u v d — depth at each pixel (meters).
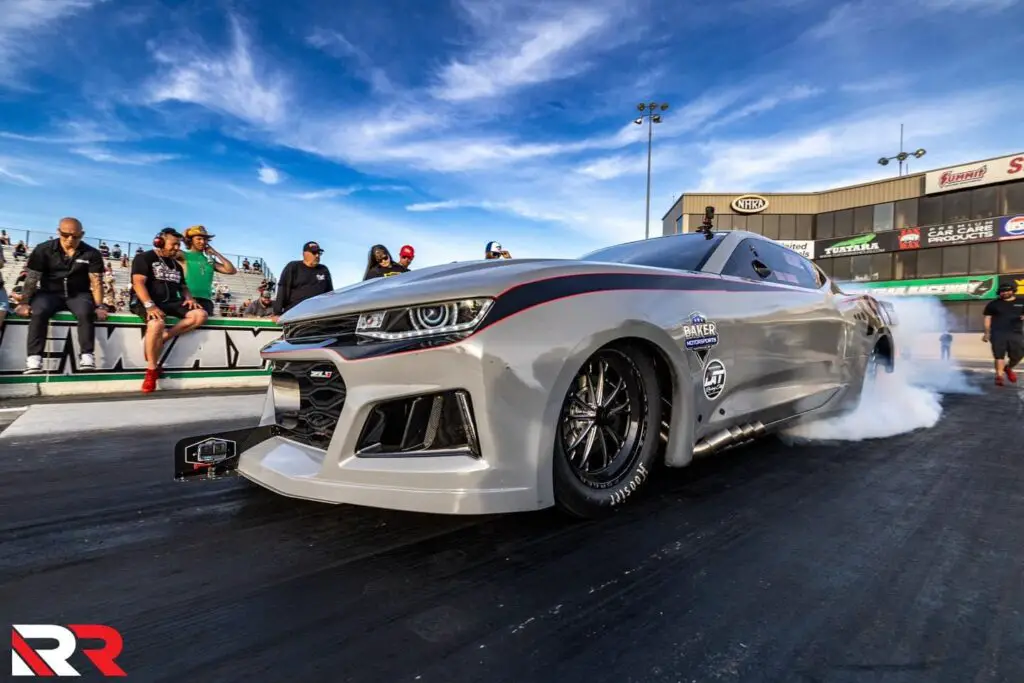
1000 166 20.42
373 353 1.49
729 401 2.09
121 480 2.12
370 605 1.21
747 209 25.91
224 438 1.76
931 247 22.20
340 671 0.99
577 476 1.63
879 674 0.99
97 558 1.44
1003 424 3.35
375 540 1.55
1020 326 6.16
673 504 1.84
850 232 24.67
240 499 1.88
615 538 1.56
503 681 0.96
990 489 2.04
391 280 1.93
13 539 1.56
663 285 1.88
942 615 1.19
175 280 5.32
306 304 1.93
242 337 5.80
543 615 1.17
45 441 2.84
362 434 1.51
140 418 3.54
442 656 1.03
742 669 1.00
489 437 1.40
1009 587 1.31
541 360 1.46
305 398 1.72
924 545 1.54
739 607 1.21
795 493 1.97
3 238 21.06
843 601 1.24
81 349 4.82
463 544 1.52
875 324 3.39
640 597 1.25
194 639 1.08
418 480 1.42
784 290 2.53
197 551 1.48
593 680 0.97
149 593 1.26
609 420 1.73
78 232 4.74
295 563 1.41
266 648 1.06
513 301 1.47
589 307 1.59
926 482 2.12
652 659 1.03
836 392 2.88
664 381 1.88
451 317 1.44
